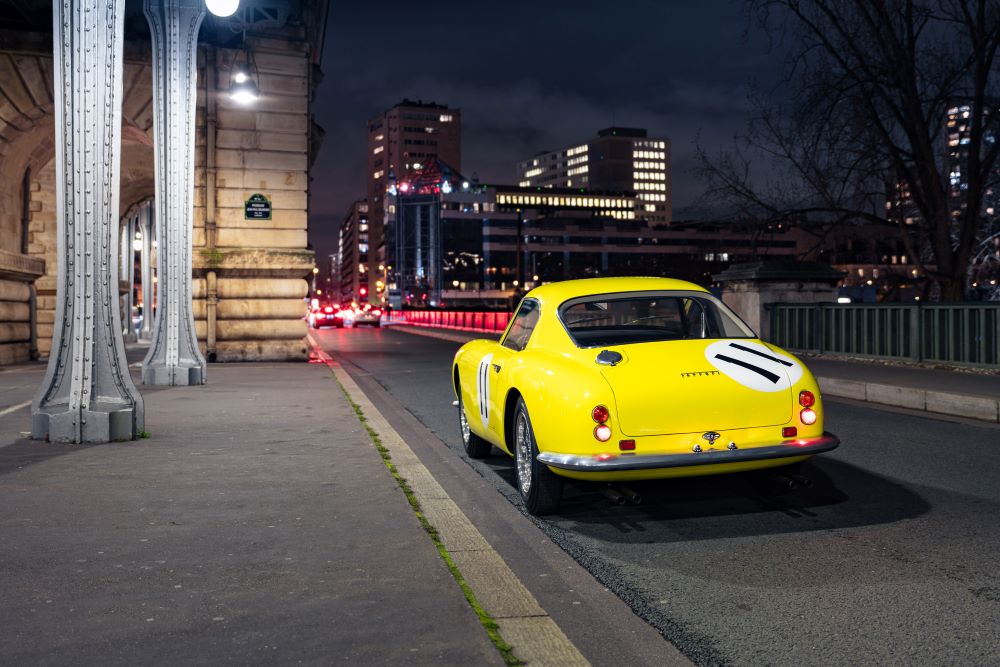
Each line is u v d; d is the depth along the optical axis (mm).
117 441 8383
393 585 3924
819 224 20250
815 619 3656
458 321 50062
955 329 13758
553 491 5422
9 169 21453
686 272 145625
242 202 20625
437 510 5562
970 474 6754
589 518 5547
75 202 8383
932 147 18516
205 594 3797
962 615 3676
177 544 4633
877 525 5246
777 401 5102
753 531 5164
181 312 14852
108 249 8586
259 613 3551
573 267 160750
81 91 8242
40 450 7867
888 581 4160
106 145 8422
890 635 3463
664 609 3803
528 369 5535
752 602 3889
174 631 3344
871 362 15445
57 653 3123
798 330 18250
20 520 5191
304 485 6250
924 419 9906
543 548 4832
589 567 4465
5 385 14938
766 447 5016
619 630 3529
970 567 4367
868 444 8195
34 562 4293
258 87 20625
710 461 4910
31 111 19812
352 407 11391
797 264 19422
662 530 5223
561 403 5016
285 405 11625
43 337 24609
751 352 5367
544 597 3965
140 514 5340
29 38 19531
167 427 9438
